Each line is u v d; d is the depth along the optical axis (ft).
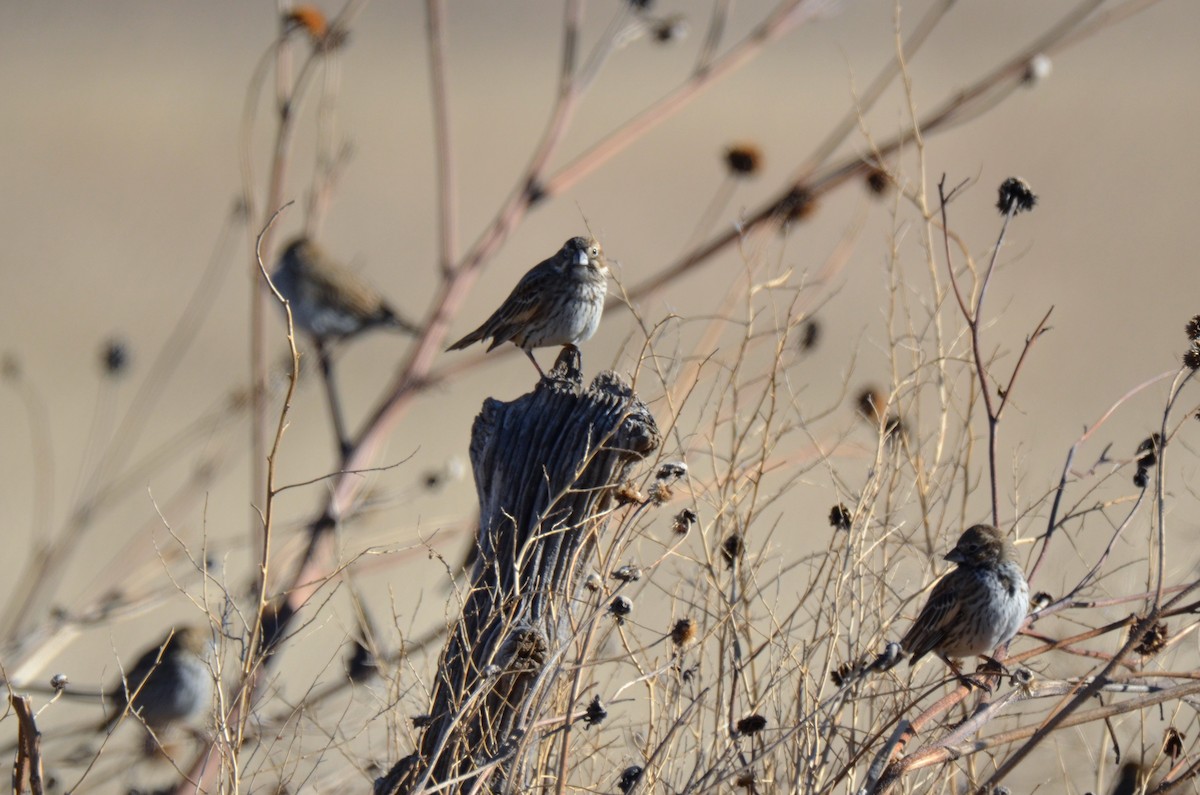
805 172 40.22
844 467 38.11
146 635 54.85
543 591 25.84
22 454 83.71
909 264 71.51
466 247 130.72
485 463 26.89
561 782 24.17
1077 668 32.76
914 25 213.87
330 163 46.09
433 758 23.72
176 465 78.84
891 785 24.76
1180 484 39.04
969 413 31.48
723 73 43.80
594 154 42.96
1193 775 26.17
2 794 31.78
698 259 40.32
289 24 45.01
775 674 26.86
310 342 67.00
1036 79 41.34
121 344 67.05
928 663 32.94
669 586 31.37
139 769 36.63
